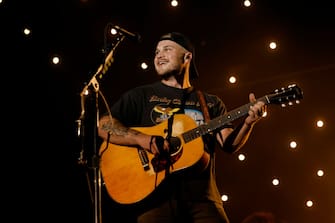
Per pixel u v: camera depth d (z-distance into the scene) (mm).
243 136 4309
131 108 4562
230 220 6648
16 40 6402
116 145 4543
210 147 4395
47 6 6512
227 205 6691
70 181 6305
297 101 4242
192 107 4520
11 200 6227
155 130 4445
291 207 6617
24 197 6254
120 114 4555
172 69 4660
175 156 4309
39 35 6449
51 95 6398
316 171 6602
